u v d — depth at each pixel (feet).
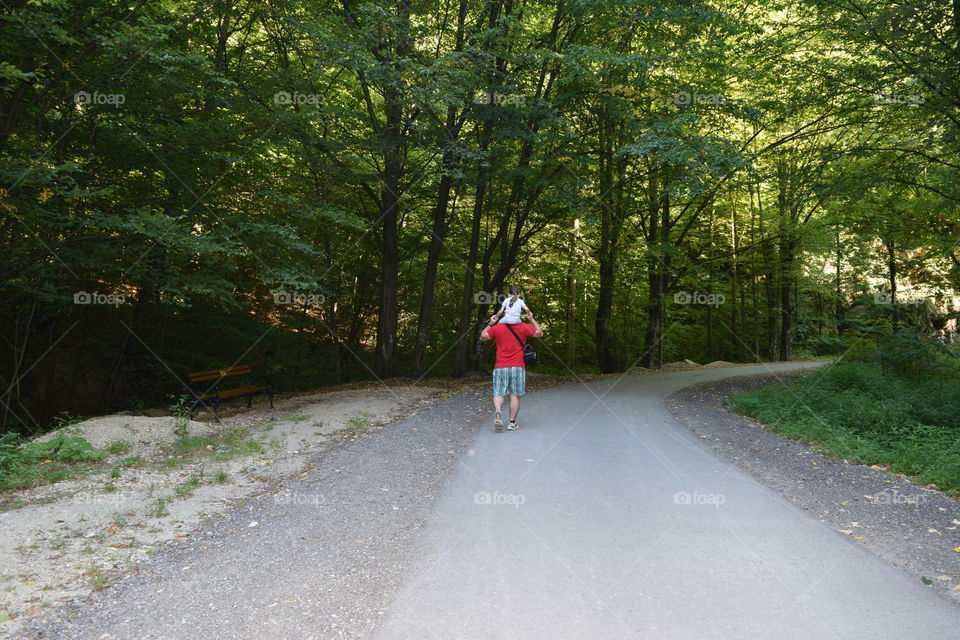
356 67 37.40
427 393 39.45
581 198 48.57
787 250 86.38
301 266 35.88
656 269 71.67
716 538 13.53
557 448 22.33
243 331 54.24
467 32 49.24
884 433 28.89
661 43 45.19
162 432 24.40
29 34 24.08
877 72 42.70
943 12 34.71
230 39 47.37
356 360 71.20
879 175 44.73
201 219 34.83
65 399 46.32
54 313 41.55
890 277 66.08
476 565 12.18
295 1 37.29
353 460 20.80
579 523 14.53
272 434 25.31
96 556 12.65
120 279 35.60
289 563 12.39
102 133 32.48
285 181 42.47
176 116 33.88
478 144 46.68
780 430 27.73
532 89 50.44
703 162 40.42
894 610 10.16
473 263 56.34
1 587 11.01
